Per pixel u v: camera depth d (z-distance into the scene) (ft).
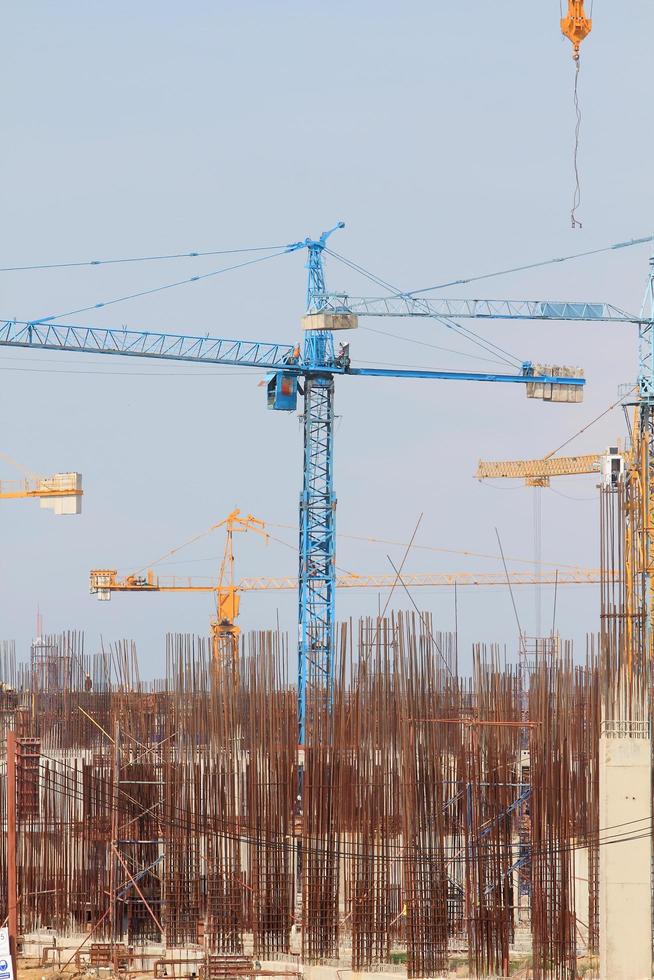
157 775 356.38
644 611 330.34
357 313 568.82
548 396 583.58
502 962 314.14
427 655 330.34
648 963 289.94
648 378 536.01
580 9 458.09
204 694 353.72
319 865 331.98
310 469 552.82
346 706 339.77
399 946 337.31
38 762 361.51
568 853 316.40
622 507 294.25
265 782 342.64
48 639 470.80
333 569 547.08
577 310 565.12
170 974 329.31
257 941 334.44
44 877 353.10
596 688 328.70
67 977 323.16
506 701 347.97
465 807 322.75
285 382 549.95
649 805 290.56
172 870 342.03
